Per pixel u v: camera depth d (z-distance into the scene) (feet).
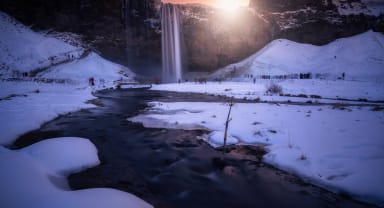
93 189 15.31
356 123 32.22
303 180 18.08
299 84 115.85
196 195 16.24
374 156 19.86
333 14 200.13
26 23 172.76
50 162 19.36
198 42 203.21
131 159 23.07
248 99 71.10
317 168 19.11
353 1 211.82
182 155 24.25
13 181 13.73
